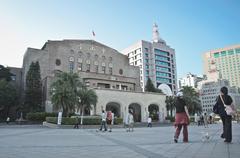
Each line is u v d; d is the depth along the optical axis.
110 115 20.44
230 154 5.77
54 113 44.19
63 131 19.42
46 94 51.22
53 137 12.51
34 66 53.41
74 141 10.09
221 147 7.08
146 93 55.38
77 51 65.81
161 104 57.38
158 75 125.62
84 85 40.59
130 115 19.31
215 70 128.00
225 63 152.38
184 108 9.11
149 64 124.50
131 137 12.16
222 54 154.88
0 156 6.01
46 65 60.34
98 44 70.44
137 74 75.75
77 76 39.69
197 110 62.84
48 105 50.38
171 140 9.95
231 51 150.88
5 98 49.97
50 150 7.11
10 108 54.66
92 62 67.56
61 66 62.25
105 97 48.66
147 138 11.35
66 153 6.48
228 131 8.20
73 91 37.41
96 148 7.52
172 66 133.88
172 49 136.00
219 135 12.38
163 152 6.37
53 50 62.22
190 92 61.44
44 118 43.25
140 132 17.20
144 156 5.80
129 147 7.68
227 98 8.30
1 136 13.29
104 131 19.20
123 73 72.62
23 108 50.81
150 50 127.25
